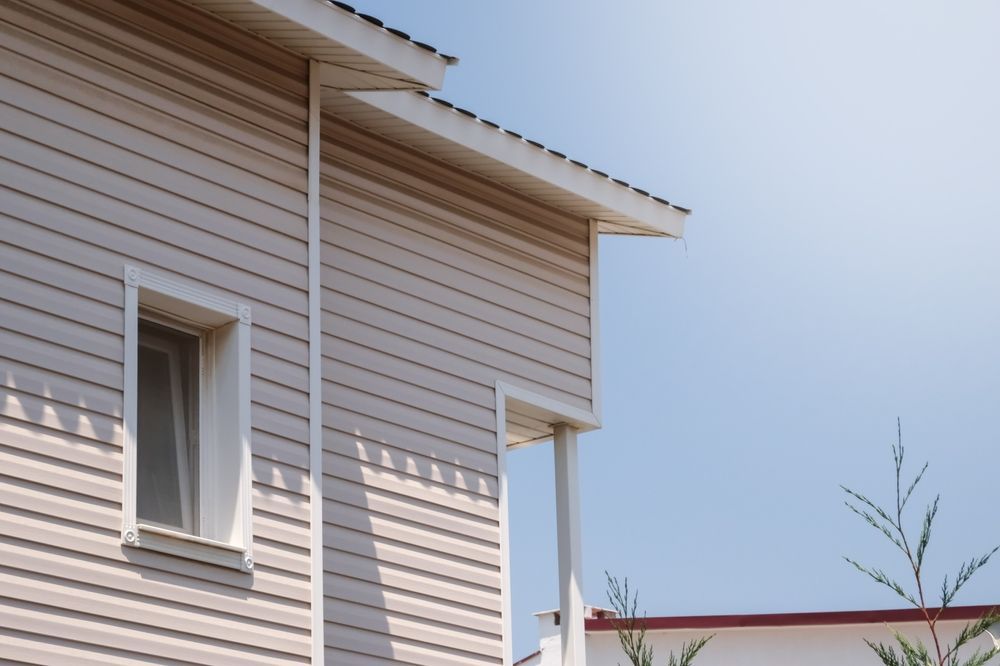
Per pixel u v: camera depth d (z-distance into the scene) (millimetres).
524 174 11172
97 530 7660
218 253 8656
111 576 7645
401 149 10742
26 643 7250
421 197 10781
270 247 8945
